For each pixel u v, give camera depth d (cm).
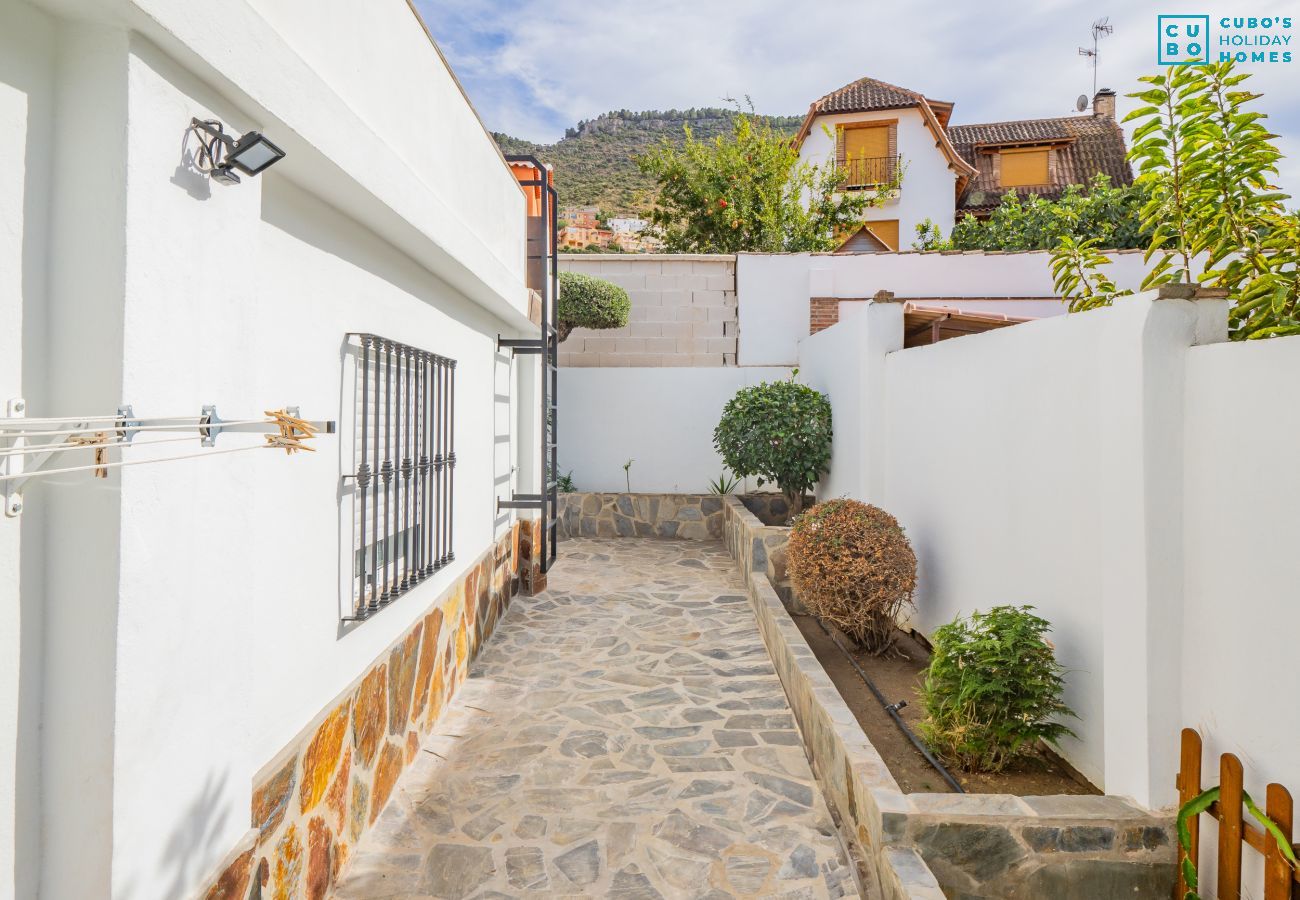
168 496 190
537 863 339
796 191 1847
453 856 344
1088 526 353
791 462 885
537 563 817
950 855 293
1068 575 371
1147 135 377
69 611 173
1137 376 302
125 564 173
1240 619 267
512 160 740
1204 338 296
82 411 172
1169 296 297
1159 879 293
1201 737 286
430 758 441
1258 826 260
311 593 311
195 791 205
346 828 334
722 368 1171
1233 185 364
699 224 1877
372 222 355
